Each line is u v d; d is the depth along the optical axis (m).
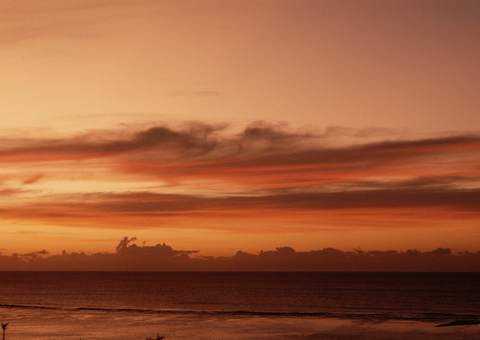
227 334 58.94
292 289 181.38
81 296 139.75
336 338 55.94
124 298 132.50
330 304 110.94
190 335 58.19
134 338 55.69
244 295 146.00
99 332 60.34
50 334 58.66
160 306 104.62
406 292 158.62
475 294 147.62
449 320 72.00
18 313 83.62
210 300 124.12
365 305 107.94
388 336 57.16
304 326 65.69
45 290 173.50
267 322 70.00
